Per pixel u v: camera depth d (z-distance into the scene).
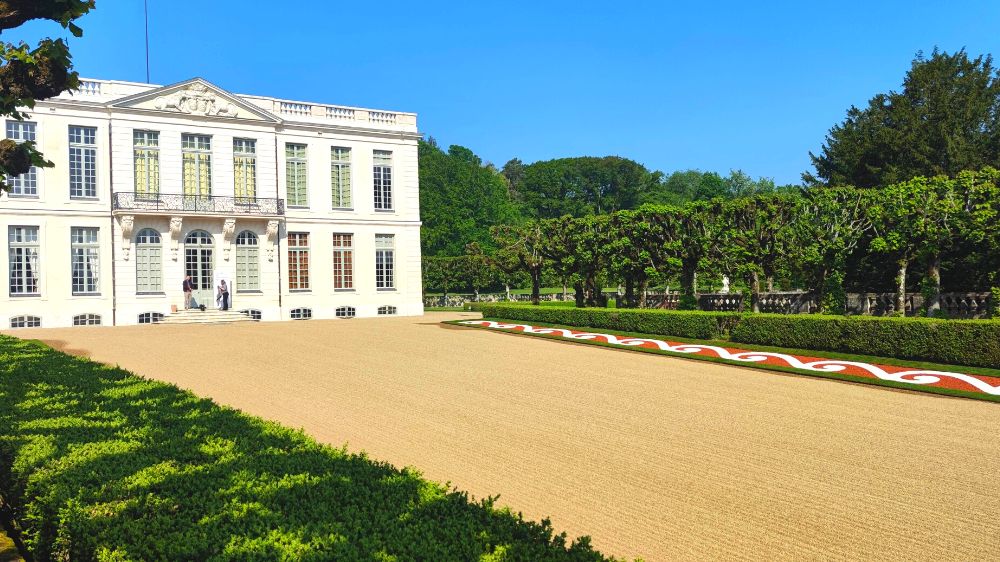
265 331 29.59
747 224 29.41
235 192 39.09
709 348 22.55
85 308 34.78
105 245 35.34
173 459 6.45
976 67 46.47
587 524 7.27
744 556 6.50
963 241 25.88
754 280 29.38
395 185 43.97
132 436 7.41
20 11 10.41
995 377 16.25
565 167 100.62
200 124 37.84
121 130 35.72
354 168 42.62
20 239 33.62
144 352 21.62
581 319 30.31
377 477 5.96
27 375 12.09
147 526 4.72
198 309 37.44
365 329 30.72
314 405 13.43
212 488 5.56
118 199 35.28
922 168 41.59
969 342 17.73
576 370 18.31
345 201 42.59
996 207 24.70
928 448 10.35
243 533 4.62
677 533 7.04
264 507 5.09
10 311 33.19
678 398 14.37
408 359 20.30
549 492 8.30
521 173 139.12
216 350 22.27
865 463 9.56
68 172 34.56
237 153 39.19
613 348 23.56
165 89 36.75
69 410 8.89
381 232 43.38
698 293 42.28
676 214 31.78
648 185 105.50
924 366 17.95
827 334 20.97
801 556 6.51
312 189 41.34
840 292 27.42
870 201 27.70
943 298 26.94
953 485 8.59
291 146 41.03
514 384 16.02
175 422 8.20
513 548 4.30
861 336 20.11
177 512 5.05
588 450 10.20
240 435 7.51
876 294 29.12
